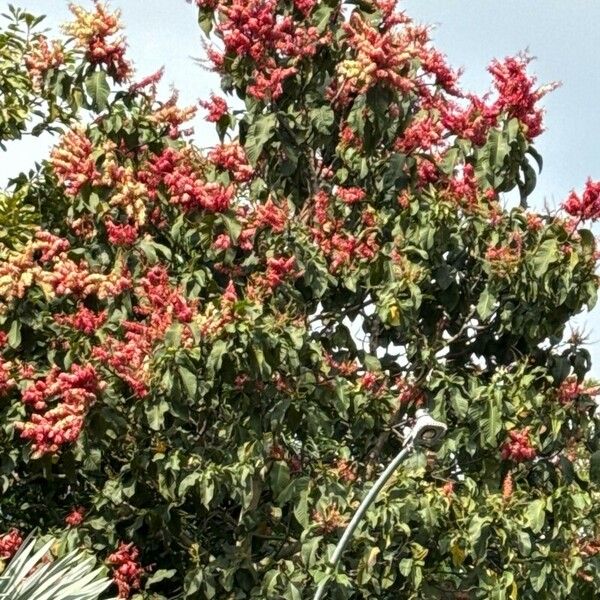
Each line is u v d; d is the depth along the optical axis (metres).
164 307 19.09
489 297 20.69
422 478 20.72
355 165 21.31
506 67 20.95
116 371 18.89
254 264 20.84
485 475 20.70
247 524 20.05
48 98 22.03
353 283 20.86
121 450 20.58
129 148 21.22
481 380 21.19
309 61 21.30
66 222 21.91
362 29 20.23
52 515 21.19
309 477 19.80
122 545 19.70
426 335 21.53
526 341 21.25
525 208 20.98
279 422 19.31
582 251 20.36
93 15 20.94
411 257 20.94
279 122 21.28
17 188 22.48
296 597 19.28
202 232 20.50
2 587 12.78
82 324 19.70
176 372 18.52
